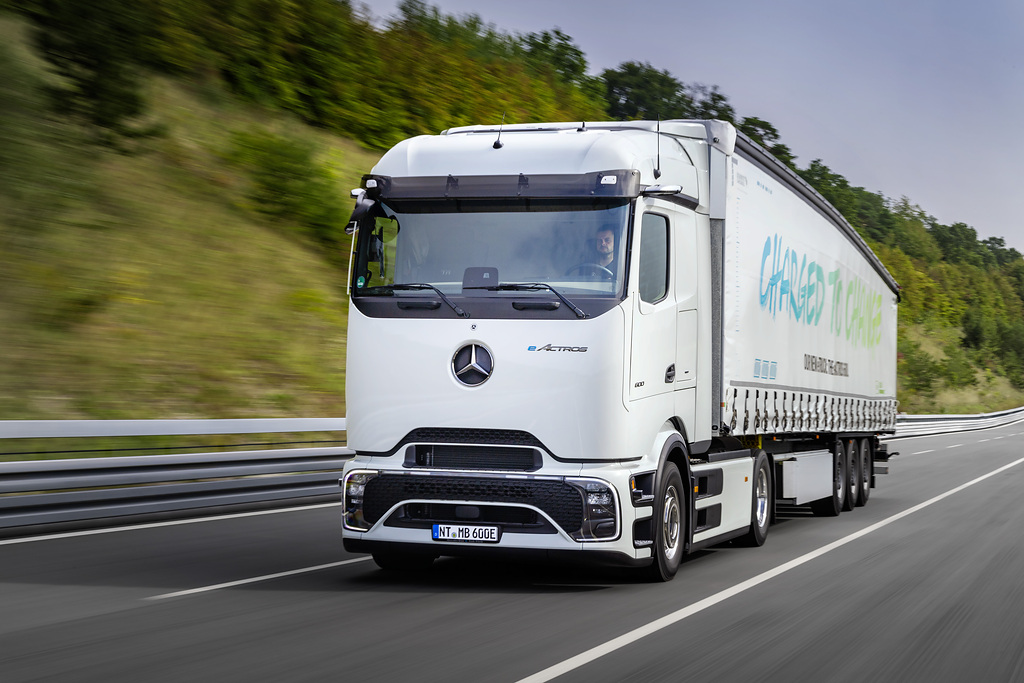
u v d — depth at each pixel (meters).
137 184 20.39
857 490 15.88
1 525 9.82
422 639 6.20
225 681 5.18
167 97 23.38
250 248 21.11
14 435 10.02
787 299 12.07
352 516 8.10
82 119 19.12
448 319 7.97
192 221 20.53
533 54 44.12
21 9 18.03
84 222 18.27
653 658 5.82
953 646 6.38
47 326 15.68
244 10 26.89
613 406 7.78
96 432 10.88
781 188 11.85
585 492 7.71
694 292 9.21
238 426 12.85
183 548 9.76
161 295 17.98
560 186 8.05
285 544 10.19
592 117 41.31
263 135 24.20
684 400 8.94
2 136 17.22
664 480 8.44
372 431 8.08
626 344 7.86
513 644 6.11
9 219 17.06
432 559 9.13
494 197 8.11
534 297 7.88
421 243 8.19
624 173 8.02
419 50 32.91
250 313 19.20
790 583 8.59
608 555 7.77
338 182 25.12
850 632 6.70
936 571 9.34
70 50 18.41
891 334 19.55
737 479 10.51
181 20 24.56
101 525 11.16
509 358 7.84
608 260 7.92
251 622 6.63
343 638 6.20
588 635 6.39
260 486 13.09
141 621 6.60
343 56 29.34
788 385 12.12
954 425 50.44
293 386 17.92
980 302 154.62
